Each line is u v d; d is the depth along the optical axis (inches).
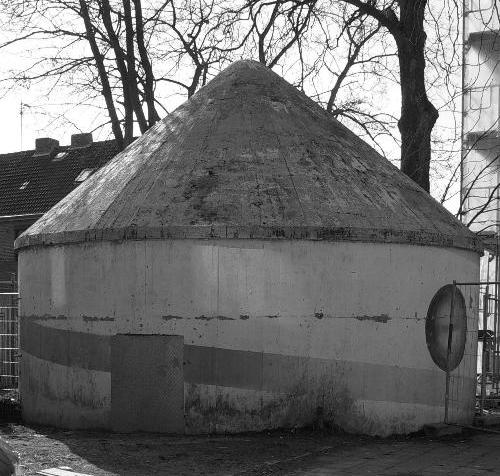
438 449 368.2
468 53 935.0
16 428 426.6
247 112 464.4
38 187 1375.5
